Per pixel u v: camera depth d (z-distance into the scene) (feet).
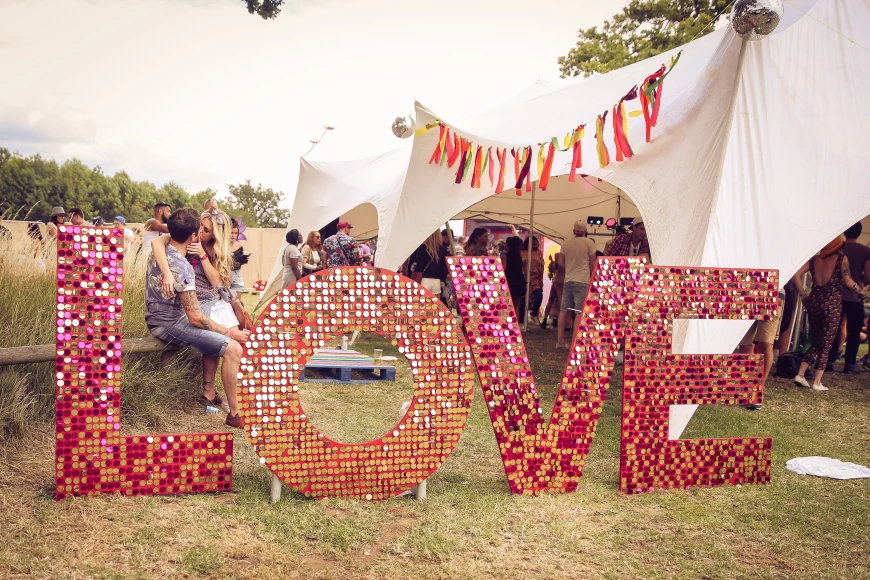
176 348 16.97
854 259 29.76
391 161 41.86
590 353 13.69
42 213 156.25
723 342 18.35
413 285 12.73
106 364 11.78
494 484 14.07
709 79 20.42
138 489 12.07
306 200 43.34
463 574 9.85
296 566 9.87
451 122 26.53
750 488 14.29
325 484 12.41
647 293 13.89
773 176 19.58
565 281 33.83
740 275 14.49
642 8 74.28
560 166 23.81
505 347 13.24
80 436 11.69
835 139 19.94
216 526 10.99
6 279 16.96
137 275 20.63
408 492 13.21
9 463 13.19
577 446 13.66
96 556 9.72
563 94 30.63
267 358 11.99
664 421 13.93
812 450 17.43
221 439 12.46
